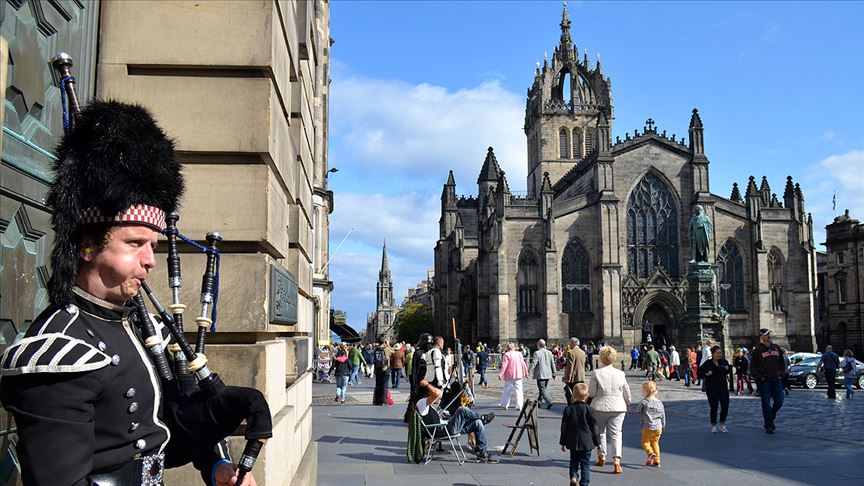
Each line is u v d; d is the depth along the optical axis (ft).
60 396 8.83
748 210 256.93
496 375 192.85
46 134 14.56
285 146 21.77
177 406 11.48
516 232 250.57
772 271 257.14
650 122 262.26
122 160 10.34
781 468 46.98
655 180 259.80
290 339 24.32
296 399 24.66
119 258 10.21
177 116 18.01
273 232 19.07
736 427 71.36
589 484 41.19
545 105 338.75
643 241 257.14
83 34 16.84
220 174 18.11
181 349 11.76
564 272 250.16
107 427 9.63
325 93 164.96
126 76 17.97
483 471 44.88
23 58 13.50
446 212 351.05
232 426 11.49
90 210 10.15
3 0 11.91
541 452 53.01
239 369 17.51
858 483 42.04
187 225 17.84
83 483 8.76
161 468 10.52
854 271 321.93
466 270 316.40
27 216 13.71
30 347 8.83
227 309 17.75
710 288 161.27
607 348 46.78
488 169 354.13
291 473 21.95
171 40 18.10
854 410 90.27
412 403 48.26
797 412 88.22
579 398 39.42
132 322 11.13
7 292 12.87
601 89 341.62
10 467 12.46
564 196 296.92
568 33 355.36
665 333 256.52
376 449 53.83
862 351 316.40
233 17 18.29
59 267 9.91
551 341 239.50
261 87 18.34
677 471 45.96
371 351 184.14
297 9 28.63
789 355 148.36
